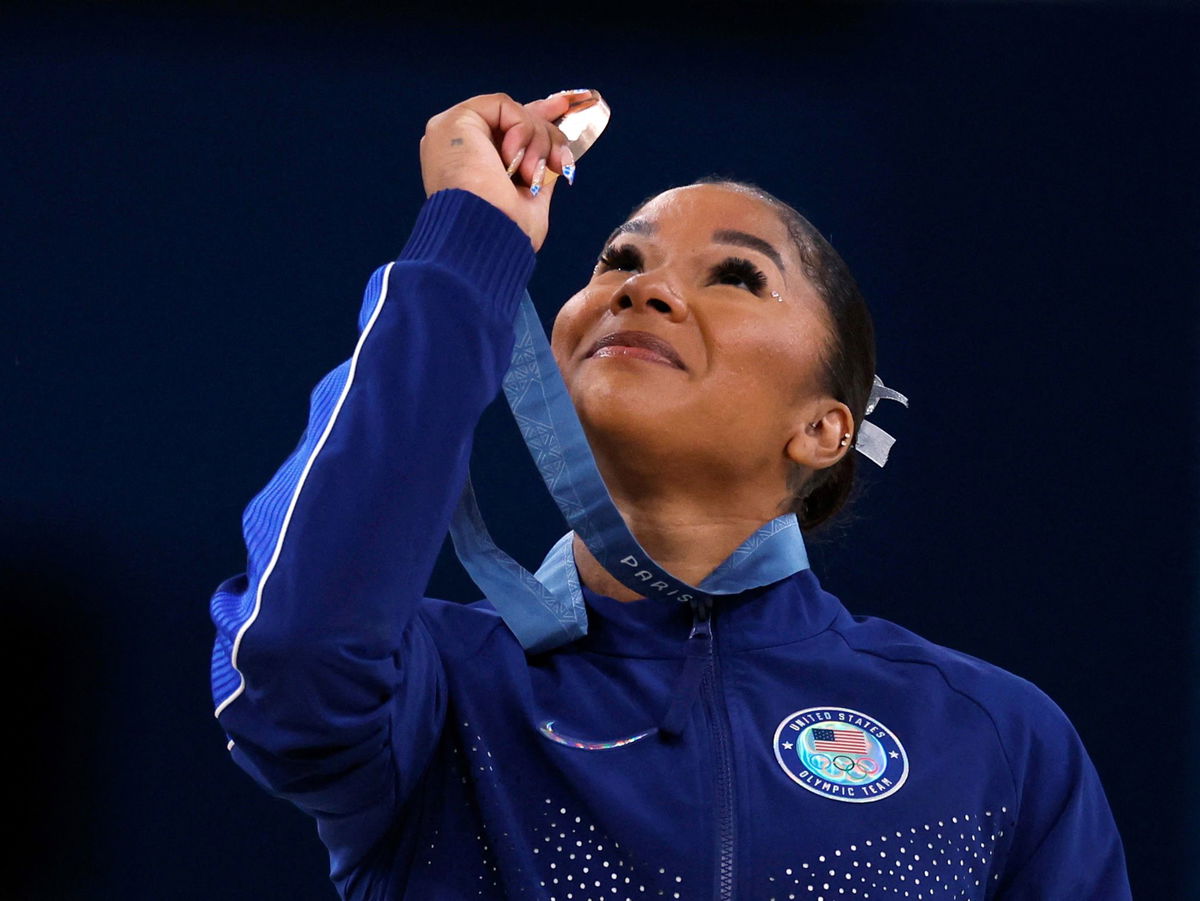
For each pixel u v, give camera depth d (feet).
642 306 17.28
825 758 16.14
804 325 17.69
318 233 36.81
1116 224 36.40
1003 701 17.43
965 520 35.29
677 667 16.97
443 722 16.11
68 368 35.99
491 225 15.11
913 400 35.91
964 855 16.06
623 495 17.69
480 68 37.29
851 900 15.16
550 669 16.92
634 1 37.29
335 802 14.84
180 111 36.86
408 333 14.30
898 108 36.99
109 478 35.63
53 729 34.32
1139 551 35.06
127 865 33.63
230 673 14.02
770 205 18.48
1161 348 35.86
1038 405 35.78
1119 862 17.71
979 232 36.55
